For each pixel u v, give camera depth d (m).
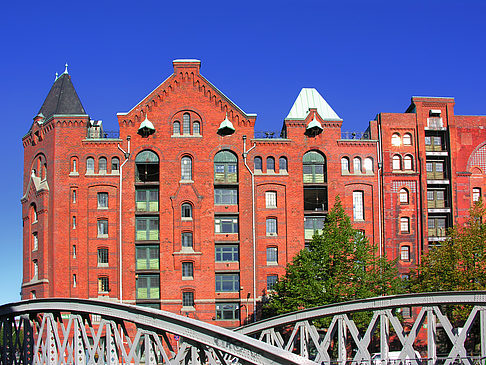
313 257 53.78
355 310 28.66
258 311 61.97
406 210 64.88
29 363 32.03
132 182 63.59
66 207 63.12
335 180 64.81
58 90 68.81
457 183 66.38
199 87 65.50
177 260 62.59
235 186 64.25
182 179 64.12
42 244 63.19
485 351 25.02
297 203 64.12
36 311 30.42
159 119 64.88
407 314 61.94
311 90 69.88
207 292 62.22
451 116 66.81
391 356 47.03
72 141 64.12
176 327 23.20
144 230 63.50
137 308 24.62
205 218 63.47
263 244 63.34
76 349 28.06
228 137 64.94
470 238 54.06
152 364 24.47
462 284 51.72
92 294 61.88
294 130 65.44
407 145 66.19
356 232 55.34
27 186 67.06
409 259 64.19
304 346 30.88
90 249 62.56
